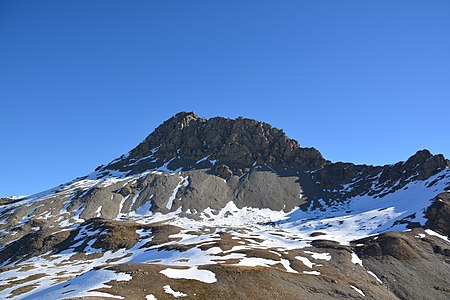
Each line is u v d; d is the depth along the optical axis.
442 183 173.12
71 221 184.50
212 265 76.94
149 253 112.06
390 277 93.38
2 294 83.19
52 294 65.94
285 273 78.56
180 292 61.88
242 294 65.25
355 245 114.19
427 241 114.62
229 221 188.38
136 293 58.50
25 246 147.75
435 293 87.69
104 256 127.19
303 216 194.88
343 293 76.12
